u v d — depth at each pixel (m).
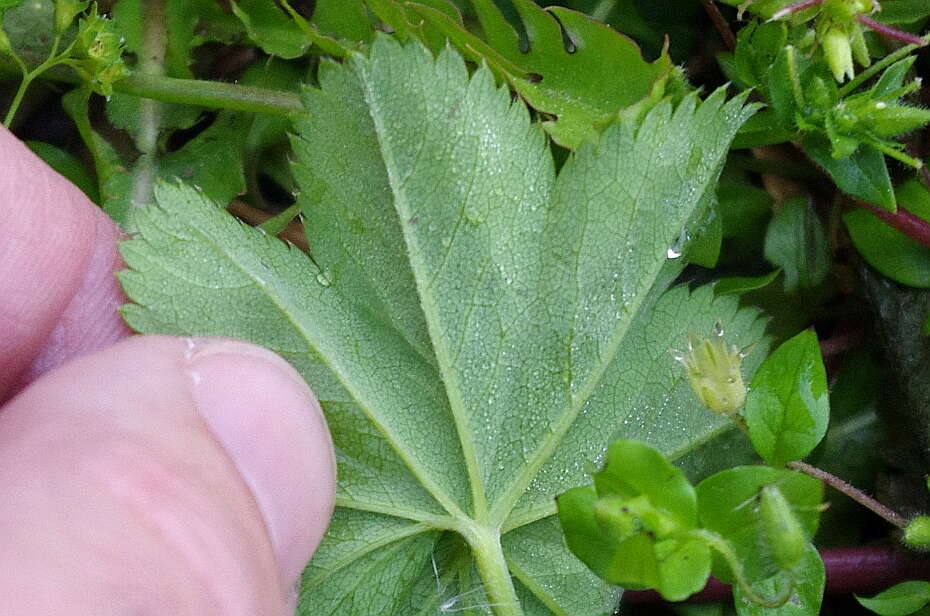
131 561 0.10
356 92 0.11
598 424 0.12
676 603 0.13
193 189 0.11
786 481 0.10
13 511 0.10
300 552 0.11
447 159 0.11
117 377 0.10
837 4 0.12
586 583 0.12
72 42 0.13
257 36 0.14
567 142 0.12
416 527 0.12
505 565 0.11
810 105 0.12
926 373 0.13
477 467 0.11
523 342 0.12
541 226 0.12
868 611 0.13
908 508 0.13
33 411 0.10
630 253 0.12
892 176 0.13
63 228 0.12
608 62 0.12
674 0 0.14
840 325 0.14
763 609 0.11
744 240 0.14
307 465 0.11
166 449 0.10
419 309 0.11
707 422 0.12
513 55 0.13
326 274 0.11
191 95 0.13
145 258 0.11
